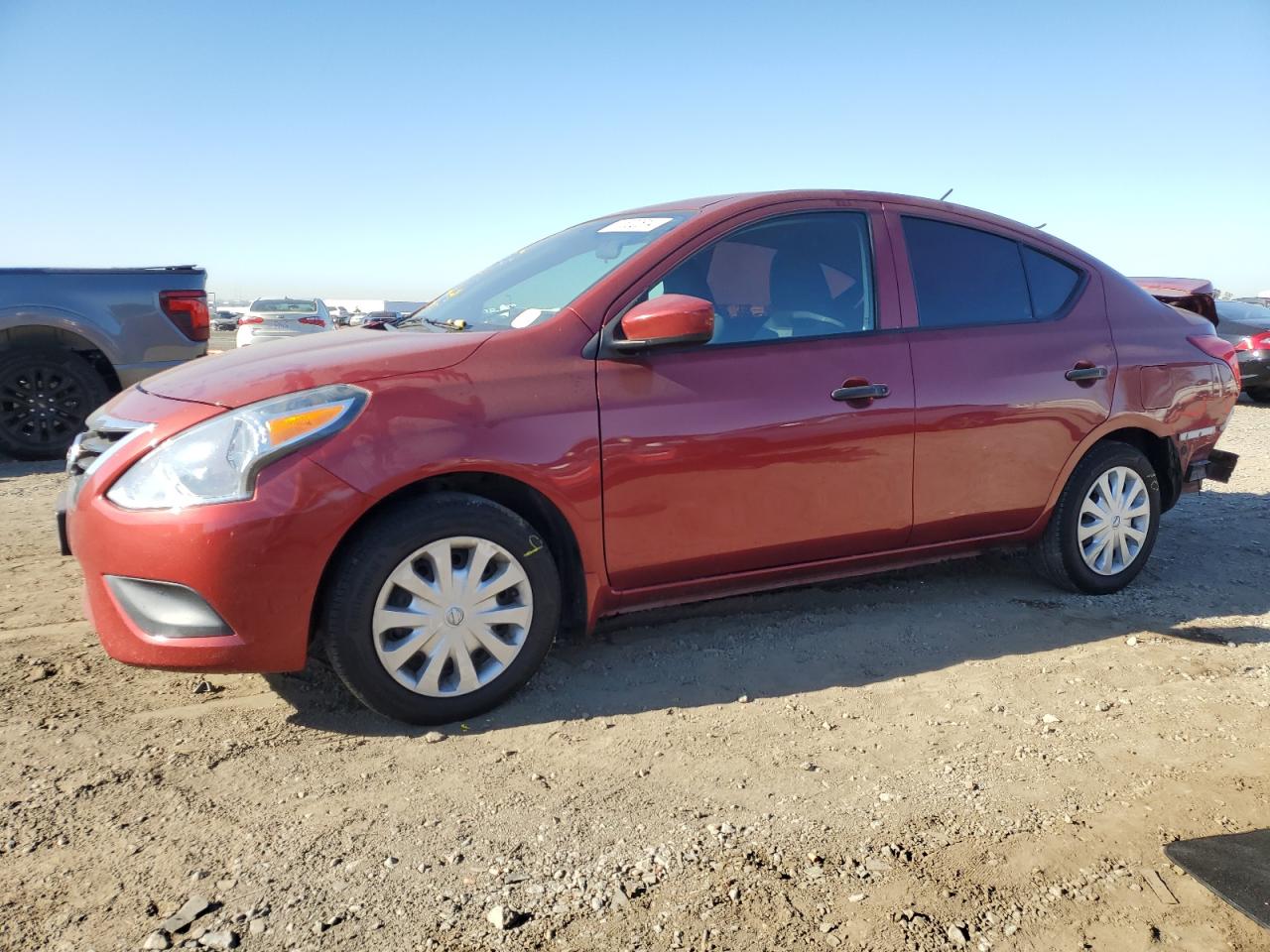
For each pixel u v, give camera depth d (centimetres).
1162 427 425
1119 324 421
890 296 370
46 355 717
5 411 715
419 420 281
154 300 743
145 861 221
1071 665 346
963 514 380
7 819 237
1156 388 421
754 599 411
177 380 305
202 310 772
